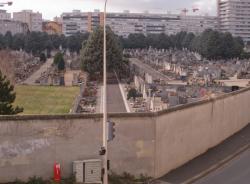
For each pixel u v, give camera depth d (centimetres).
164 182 2145
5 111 3991
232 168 2423
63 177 2012
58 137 2003
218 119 2894
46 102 7869
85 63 11812
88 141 2044
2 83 4491
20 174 1953
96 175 2017
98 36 11912
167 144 2289
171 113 2319
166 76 11169
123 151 2122
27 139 1958
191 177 2233
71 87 9675
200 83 8669
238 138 3058
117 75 11869
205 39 18925
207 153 2683
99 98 7619
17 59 14712
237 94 3250
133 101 6969
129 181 2102
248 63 15062
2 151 1928
